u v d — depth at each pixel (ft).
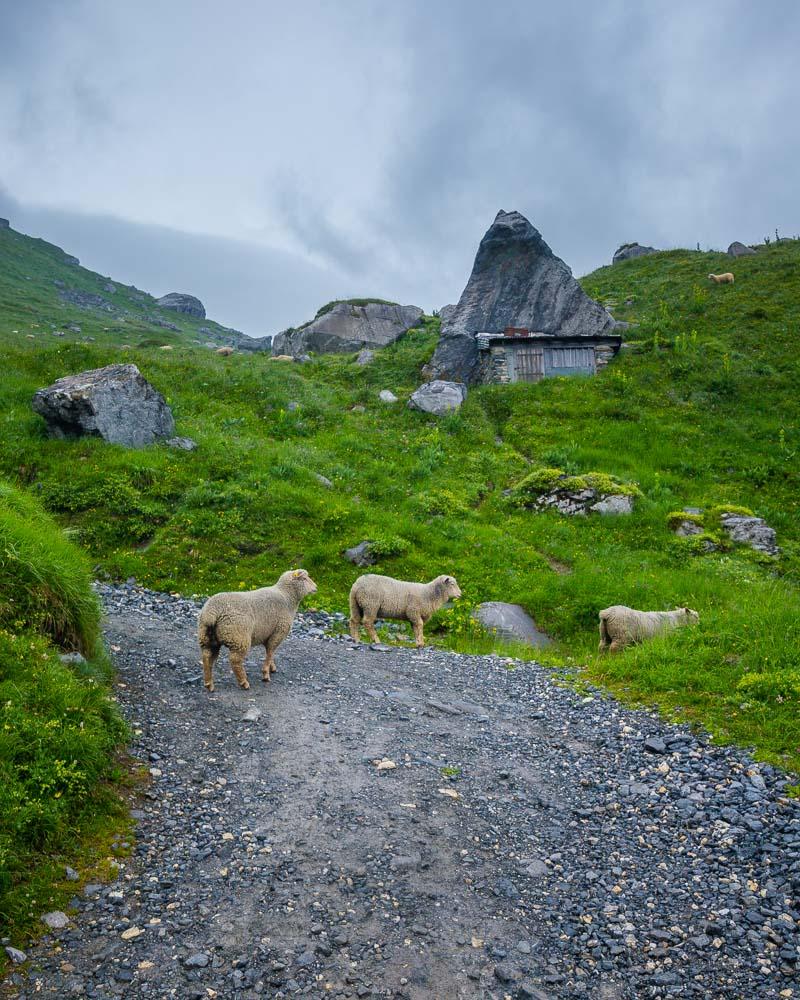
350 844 21.12
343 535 65.46
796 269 165.78
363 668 38.88
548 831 23.06
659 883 20.31
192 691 31.58
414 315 177.78
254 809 22.59
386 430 102.01
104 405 76.84
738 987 16.26
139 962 15.88
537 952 17.38
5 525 30.04
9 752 20.07
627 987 16.38
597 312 141.28
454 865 20.65
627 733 30.27
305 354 161.68
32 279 339.98
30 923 16.46
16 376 93.71
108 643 36.47
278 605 33.42
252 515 66.59
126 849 19.77
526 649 47.96
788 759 26.61
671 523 76.69
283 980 15.72
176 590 54.03
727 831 22.66
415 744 28.63
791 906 18.99
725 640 37.17
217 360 132.16
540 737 30.71
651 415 109.50
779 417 108.47
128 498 65.92
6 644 24.62
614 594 56.85
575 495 80.43
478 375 126.41
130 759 24.41
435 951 17.07
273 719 29.40
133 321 321.32
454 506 77.41
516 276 145.89
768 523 80.94
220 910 17.83
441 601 46.42
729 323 143.54
